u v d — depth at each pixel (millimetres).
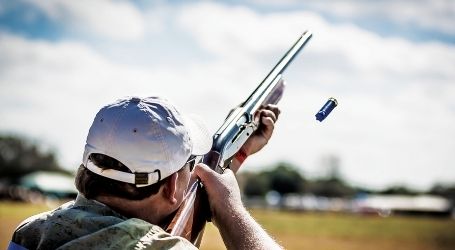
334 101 2676
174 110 2172
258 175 97125
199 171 2326
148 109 2111
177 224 2248
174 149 2117
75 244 1981
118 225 2004
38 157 96375
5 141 96062
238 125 2803
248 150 2877
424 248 25891
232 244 2193
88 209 2105
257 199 82500
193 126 2418
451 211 74562
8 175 94375
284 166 108500
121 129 2072
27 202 44438
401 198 93625
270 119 2906
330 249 22859
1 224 20062
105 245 1979
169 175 2117
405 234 31766
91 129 2121
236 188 2332
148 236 2025
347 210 69500
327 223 36812
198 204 2314
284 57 3070
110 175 2076
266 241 2174
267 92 2945
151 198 2119
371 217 55188
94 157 2096
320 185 109188
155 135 2082
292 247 22688
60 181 58562
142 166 2068
